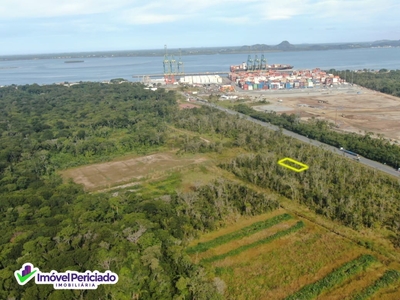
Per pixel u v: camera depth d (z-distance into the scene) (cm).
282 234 8625
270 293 6719
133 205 9112
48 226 7944
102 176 12494
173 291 6444
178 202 9688
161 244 7412
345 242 8244
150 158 14250
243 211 9619
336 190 10406
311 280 7044
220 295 6366
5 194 9956
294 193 10275
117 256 6625
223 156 14338
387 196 10006
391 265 7375
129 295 6159
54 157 14262
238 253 7944
